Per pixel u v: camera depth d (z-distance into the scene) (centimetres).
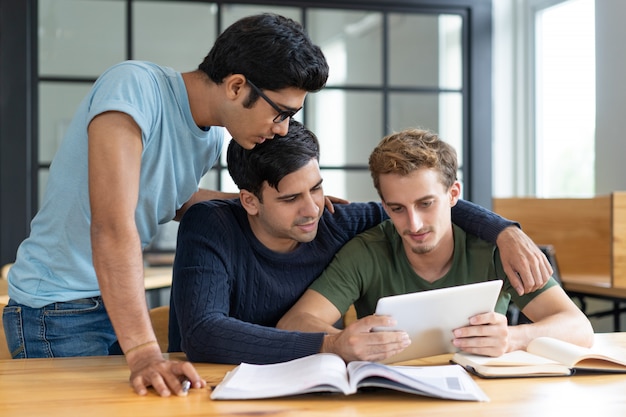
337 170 434
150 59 414
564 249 401
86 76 409
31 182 406
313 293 185
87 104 165
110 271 138
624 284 345
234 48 158
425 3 439
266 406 125
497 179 477
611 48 408
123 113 149
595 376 145
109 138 145
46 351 179
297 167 169
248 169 171
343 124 434
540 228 407
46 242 174
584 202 394
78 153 167
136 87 157
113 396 131
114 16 409
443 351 157
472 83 447
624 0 400
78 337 181
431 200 174
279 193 170
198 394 132
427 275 190
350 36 433
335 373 133
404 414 121
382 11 436
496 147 477
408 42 441
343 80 433
